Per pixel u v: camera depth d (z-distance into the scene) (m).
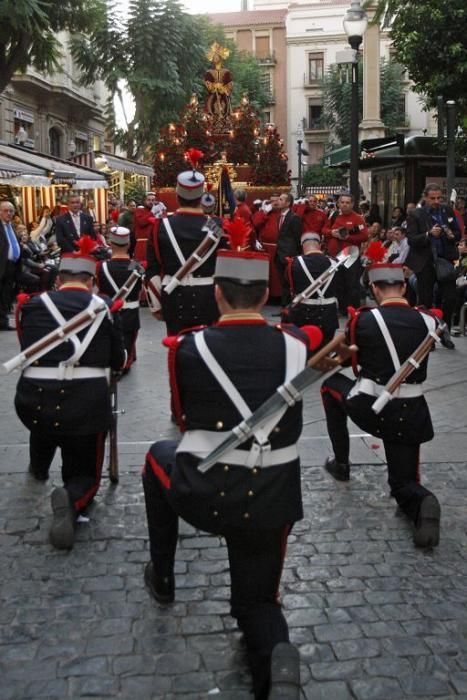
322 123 61.53
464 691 3.24
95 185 22.33
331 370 2.88
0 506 5.11
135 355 9.57
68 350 4.58
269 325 3.14
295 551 4.48
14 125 35.53
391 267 4.82
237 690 3.24
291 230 12.70
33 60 23.83
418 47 15.03
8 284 12.40
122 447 6.25
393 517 4.95
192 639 3.61
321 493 5.34
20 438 6.52
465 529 4.78
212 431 3.00
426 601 3.94
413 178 17.22
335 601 3.95
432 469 5.76
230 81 16.48
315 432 6.65
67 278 4.74
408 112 60.72
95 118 45.84
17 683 3.29
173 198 15.02
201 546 4.54
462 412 7.19
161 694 3.22
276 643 2.97
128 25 34.84
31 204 19.84
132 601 3.95
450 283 10.25
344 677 3.33
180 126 15.51
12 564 4.33
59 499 4.48
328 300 8.05
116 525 4.82
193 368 2.99
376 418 4.66
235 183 15.25
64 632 3.67
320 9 64.31
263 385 2.97
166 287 6.36
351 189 13.69
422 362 4.69
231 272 3.04
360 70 33.62
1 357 9.78
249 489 2.96
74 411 4.57
